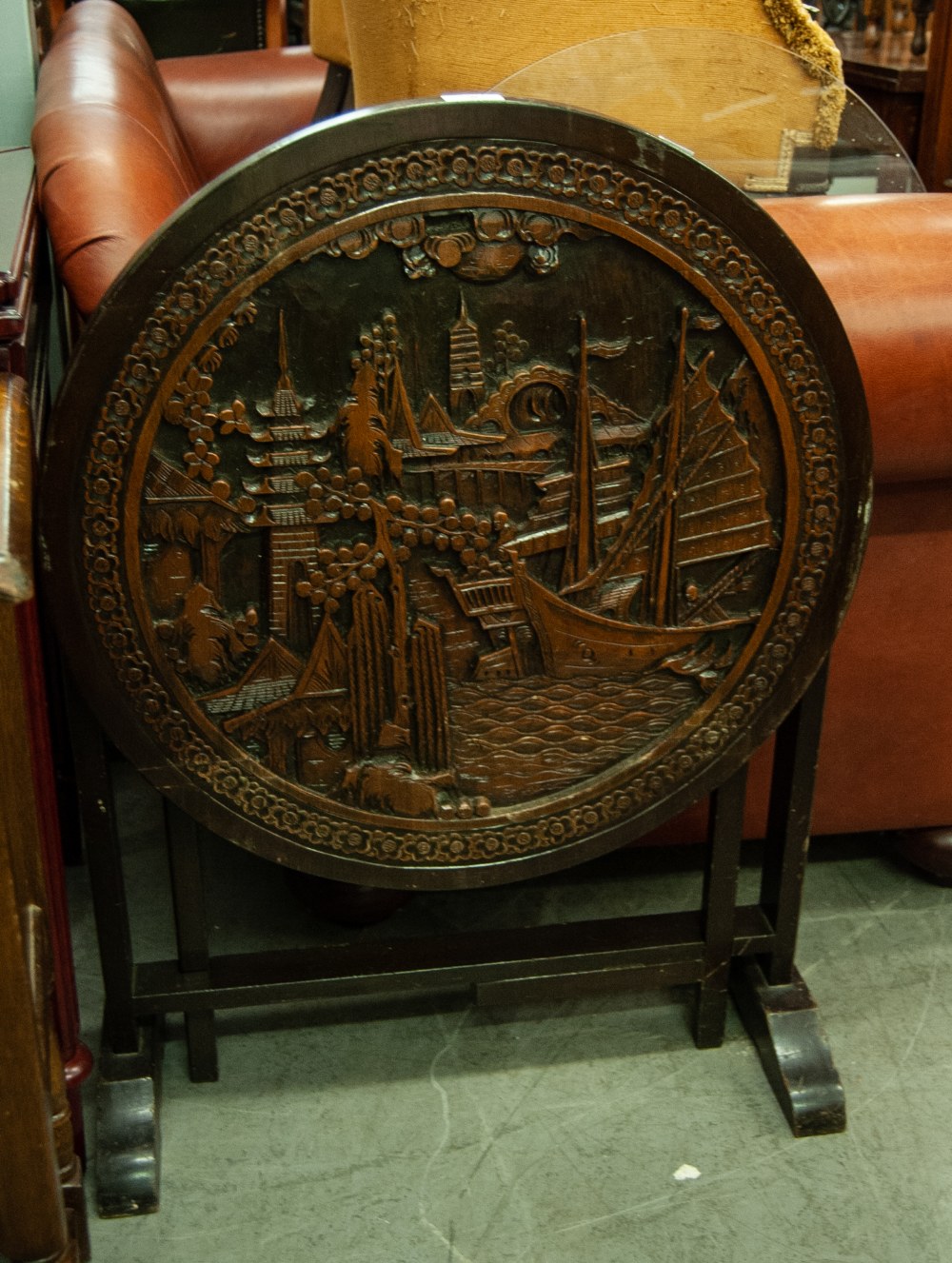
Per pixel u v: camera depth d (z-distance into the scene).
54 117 1.44
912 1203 1.31
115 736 1.22
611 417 1.22
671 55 1.53
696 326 1.20
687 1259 1.25
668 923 1.48
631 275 1.17
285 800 1.28
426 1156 1.37
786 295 1.19
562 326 1.18
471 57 1.51
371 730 1.27
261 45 3.24
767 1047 1.46
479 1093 1.45
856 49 3.93
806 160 1.63
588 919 1.62
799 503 1.27
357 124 1.08
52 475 1.12
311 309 1.13
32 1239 1.06
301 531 1.19
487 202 1.13
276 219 1.10
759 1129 1.40
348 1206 1.31
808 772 1.40
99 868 1.30
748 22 1.56
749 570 1.29
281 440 1.16
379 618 1.24
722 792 1.39
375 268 1.13
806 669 1.33
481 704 1.29
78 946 1.67
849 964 1.63
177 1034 1.52
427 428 1.18
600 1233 1.28
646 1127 1.41
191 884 1.35
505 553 1.24
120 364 1.10
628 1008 1.58
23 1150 1.02
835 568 1.30
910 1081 1.46
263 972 1.39
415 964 1.40
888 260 1.31
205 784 1.26
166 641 1.20
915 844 1.74
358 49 1.58
